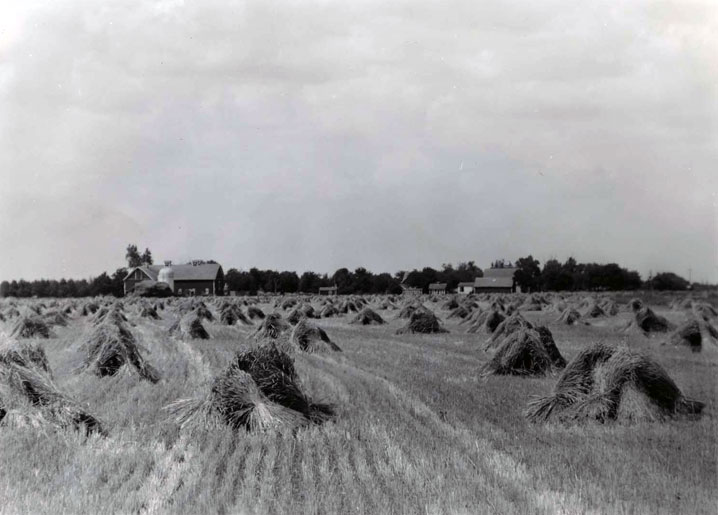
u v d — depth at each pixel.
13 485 8.65
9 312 46.22
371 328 35.72
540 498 8.13
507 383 16.53
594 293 53.25
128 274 90.25
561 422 12.30
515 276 90.00
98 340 18.31
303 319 24.66
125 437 11.05
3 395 11.78
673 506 8.03
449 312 48.38
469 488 8.46
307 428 11.64
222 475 9.14
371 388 15.62
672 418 12.45
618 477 9.07
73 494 8.27
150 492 8.34
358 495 8.23
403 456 9.88
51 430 11.26
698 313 30.17
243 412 11.78
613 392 12.68
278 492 8.41
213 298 83.81
